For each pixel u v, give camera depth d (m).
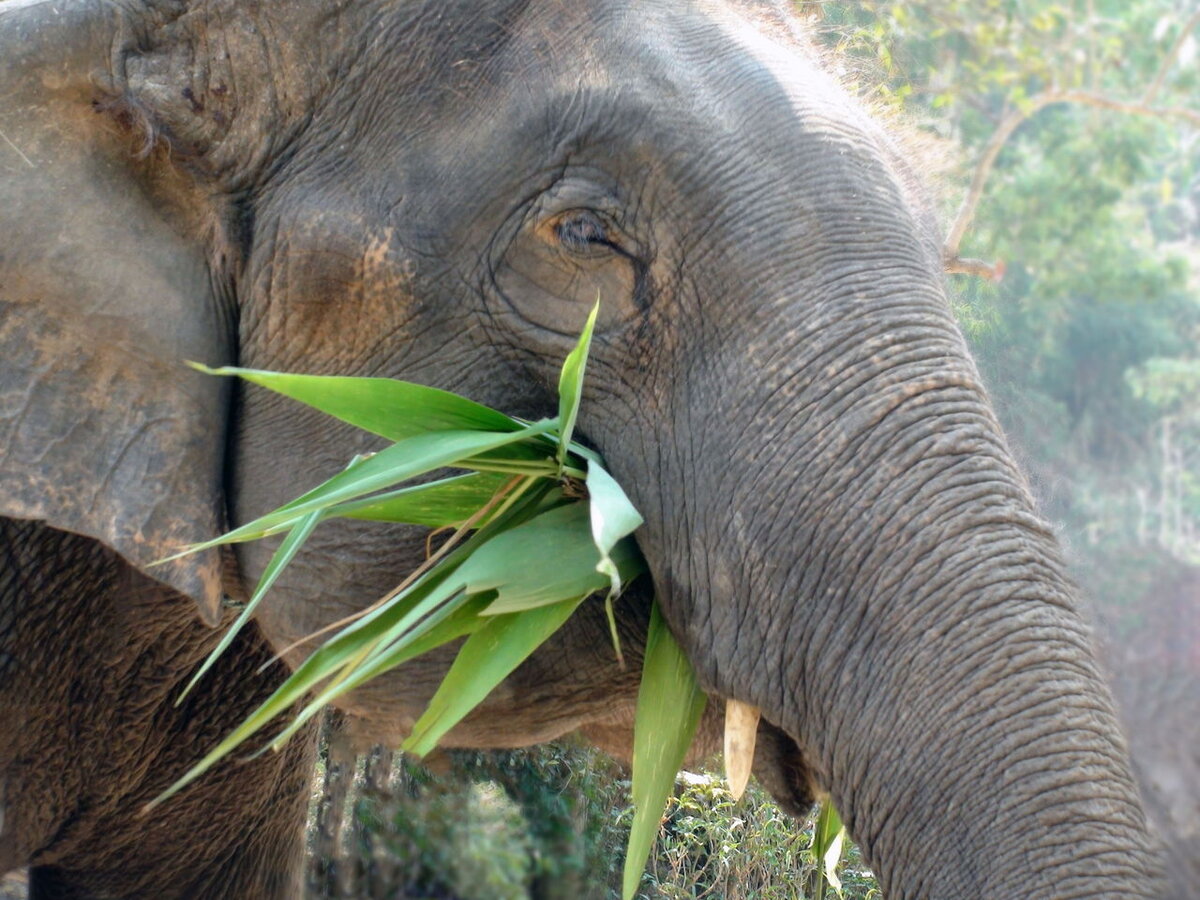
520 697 4.04
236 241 4.05
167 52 4.01
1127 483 21.86
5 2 4.00
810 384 3.61
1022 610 3.40
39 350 3.92
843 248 3.68
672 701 3.86
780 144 3.73
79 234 3.93
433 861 9.08
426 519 3.84
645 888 7.29
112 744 5.48
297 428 4.09
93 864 5.87
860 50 4.94
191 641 5.38
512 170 3.86
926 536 3.47
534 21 3.91
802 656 3.56
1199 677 9.47
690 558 3.71
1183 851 4.69
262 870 6.27
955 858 3.30
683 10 3.92
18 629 5.09
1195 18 16.06
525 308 3.88
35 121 3.91
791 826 6.83
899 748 3.39
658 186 3.75
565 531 3.67
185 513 3.98
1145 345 23.98
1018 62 14.56
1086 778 3.27
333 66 3.99
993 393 4.75
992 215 18.05
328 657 3.60
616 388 3.82
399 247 3.93
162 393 3.99
